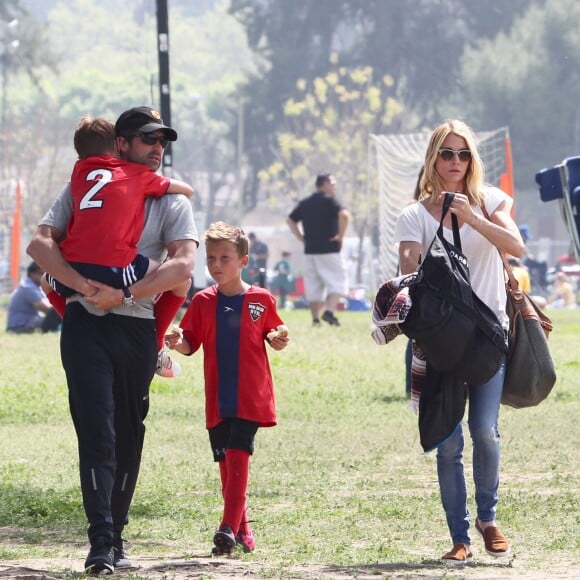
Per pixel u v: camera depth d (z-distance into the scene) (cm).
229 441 1898
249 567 1739
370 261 11069
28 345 5700
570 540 1981
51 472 2758
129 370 1712
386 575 1648
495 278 1827
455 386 1795
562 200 3578
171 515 2256
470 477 2620
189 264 1709
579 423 3438
